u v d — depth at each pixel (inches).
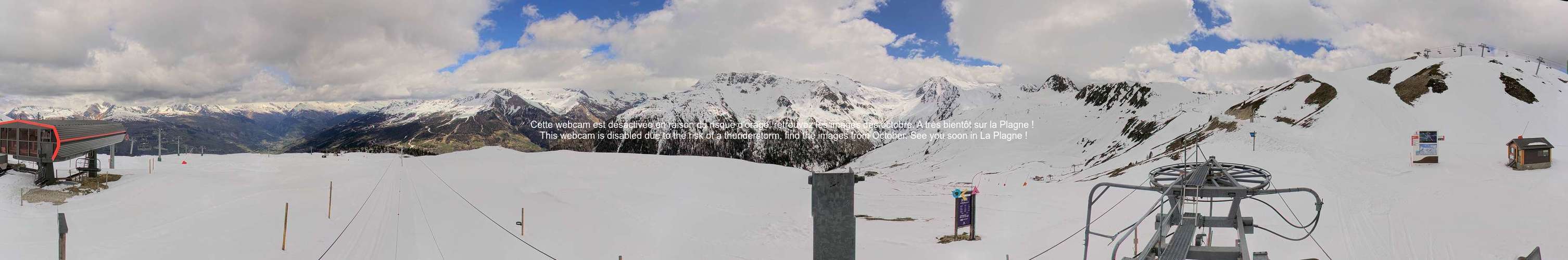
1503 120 3043.8
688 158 4928.6
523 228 1747.0
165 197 1898.4
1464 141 2687.0
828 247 386.3
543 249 1577.3
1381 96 3693.4
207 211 1681.8
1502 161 2054.6
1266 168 2445.9
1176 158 3129.9
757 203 2743.6
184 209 1704.0
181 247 1240.8
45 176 1946.4
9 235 1258.0
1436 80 3698.3
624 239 1774.1
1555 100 3255.4
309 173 3171.8
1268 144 2960.1
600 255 1556.3
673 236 1833.2
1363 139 2891.2
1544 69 3868.1
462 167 4106.8
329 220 1654.8
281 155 5393.7
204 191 2070.6
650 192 3002.0
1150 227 1481.3
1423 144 2108.8
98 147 2267.5
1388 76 4160.9
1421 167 2053.4
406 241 1483.8
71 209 1636.3
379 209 1943.9
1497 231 1295.5
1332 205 1605.6
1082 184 2878.9
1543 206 1439.5
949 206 2534.5
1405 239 1286.9
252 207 1769.2
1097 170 4074.8
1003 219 1989.4
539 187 3068.4
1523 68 3855.8
